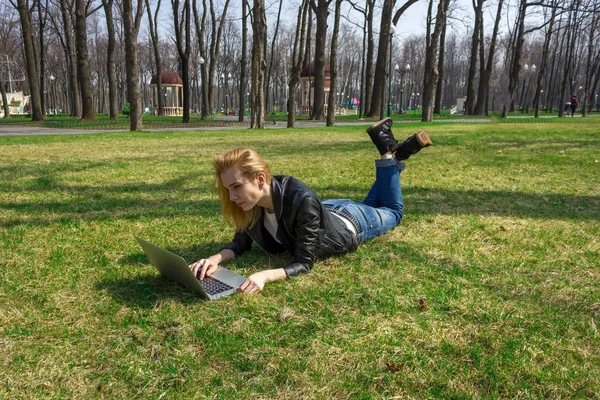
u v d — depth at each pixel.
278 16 38.50
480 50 38.34
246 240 3.22
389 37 22.83
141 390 1.77
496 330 2.18
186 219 4.34
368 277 2.84
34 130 20.00
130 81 18.33
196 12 34.28
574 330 2.18
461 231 3.85
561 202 4.98
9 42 54.44
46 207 4.89
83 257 3.28
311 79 41.59
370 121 29.69
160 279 2.85
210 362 1.95
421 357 1.96
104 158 8.92
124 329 2.23
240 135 15.54
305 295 2.57
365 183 6.05
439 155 9.21
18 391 1.77
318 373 1.85
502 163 8.02
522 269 2.98
